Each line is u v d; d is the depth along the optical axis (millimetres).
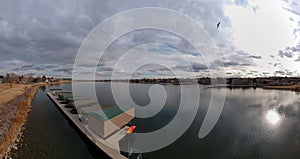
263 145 17797
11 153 13977
